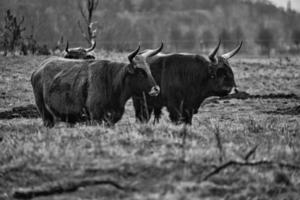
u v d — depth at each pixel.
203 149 42.38
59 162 40.50
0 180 40.12
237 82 107.31
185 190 37.25
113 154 41.03
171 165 39.31
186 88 59.25
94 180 38.09
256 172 40.00
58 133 47.78
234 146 44.22
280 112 77.12
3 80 99.25
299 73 120.25
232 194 37.81
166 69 59.28
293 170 41.62
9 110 77.06
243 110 79.81
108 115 53.91
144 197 36.47
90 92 53.41
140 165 39.22
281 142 47.34
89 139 45.25
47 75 56.12
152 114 67.06
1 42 134.50
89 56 74.81
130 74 53.62
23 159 41.62
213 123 59.25
